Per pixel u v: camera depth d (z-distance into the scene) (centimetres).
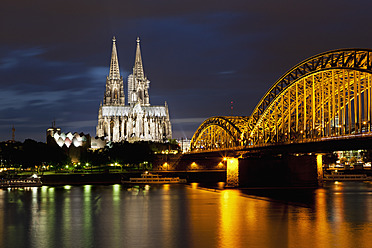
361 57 11812
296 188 18375
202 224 10394
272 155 19362
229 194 16562
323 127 13300
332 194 16150
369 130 11306
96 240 8962
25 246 8581
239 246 8244
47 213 12544
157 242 8675
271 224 10231
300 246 8212
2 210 13188
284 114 16038
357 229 9606
